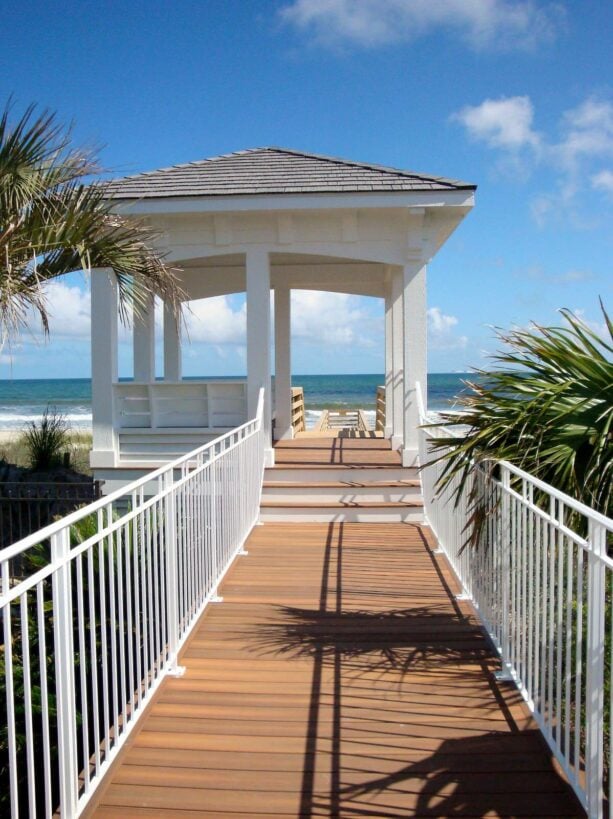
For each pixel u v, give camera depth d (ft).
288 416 42.01
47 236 18.66
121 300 22.70
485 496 15.37
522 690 12.42
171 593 14.11
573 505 9.31
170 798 9.93
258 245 30.60
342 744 11.34
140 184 31.07
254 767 10.68
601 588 8.53
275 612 17.66
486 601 15.90
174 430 30.96
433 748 11.19
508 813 9.57
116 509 30.71
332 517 28.68
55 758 14.90
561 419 13.33
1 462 42.37
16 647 16.39
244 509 24.53
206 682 13.64
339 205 29.04
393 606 18.10
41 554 19.07
